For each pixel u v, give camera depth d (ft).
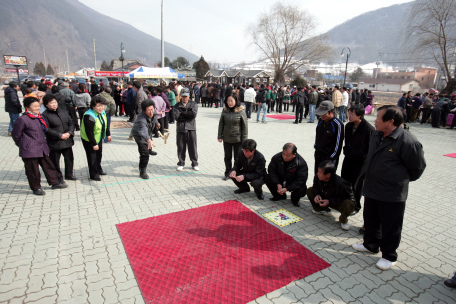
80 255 9.37
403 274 9.05
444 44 68.33
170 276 8.38
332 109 12.48
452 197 15.89
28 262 8.95
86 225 11.34
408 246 10.79
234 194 15.10
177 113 18.21
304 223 12.19
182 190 15.42
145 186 15.87
